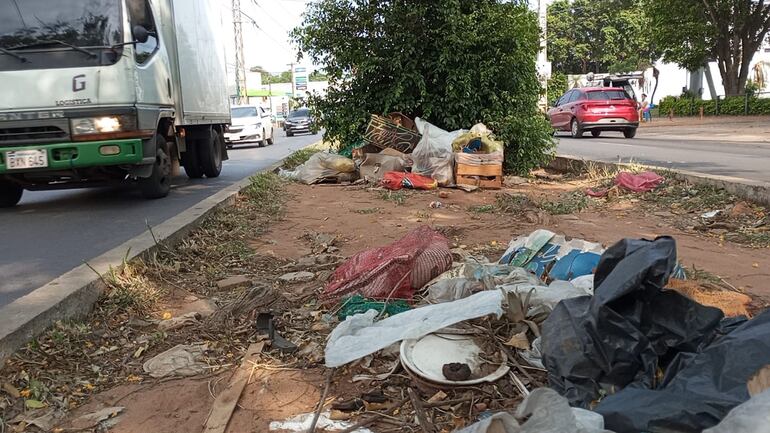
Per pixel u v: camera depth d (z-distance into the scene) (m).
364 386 2.94
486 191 9.23
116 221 7.06
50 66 6.95
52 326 3.45
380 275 4.01
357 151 10.72
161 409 2.81
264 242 5.98
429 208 7.70
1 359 3.02
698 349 2.48
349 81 11.30
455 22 10.16
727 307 3.23
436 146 9.62
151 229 5.54
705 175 8.18
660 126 26.55
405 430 2.57
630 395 2.19
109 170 7.65
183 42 9.78
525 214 6.99
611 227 6.46
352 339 3.20
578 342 2.59
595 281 2.86
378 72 10.96
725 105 31.30
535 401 1.97
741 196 7.26
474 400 2.71
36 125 6.89
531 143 10.95
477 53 10.64
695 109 33.72
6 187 8.26
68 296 3.64
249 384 3.00
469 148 9.78
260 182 9.39
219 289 4.50
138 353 3.39
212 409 2.77
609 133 24.27
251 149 22.06
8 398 2.83
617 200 8.09
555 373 2.62
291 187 9.84
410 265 4.05
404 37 10.52
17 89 6.89
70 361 3.24
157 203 8.36
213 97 11.72
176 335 3.64
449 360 2.97
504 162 10.94
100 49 7.04
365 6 10.92
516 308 3.23
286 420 2.67
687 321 2.58
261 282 4.47
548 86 13.22
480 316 3.15
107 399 2.92
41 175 7.46
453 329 3.17
